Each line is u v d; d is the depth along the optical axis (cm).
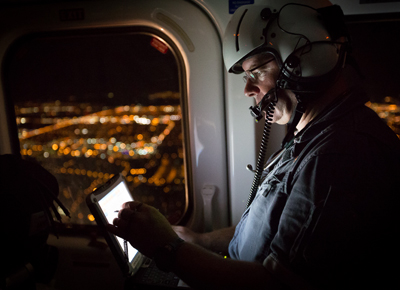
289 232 75
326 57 83
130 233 89
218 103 155
